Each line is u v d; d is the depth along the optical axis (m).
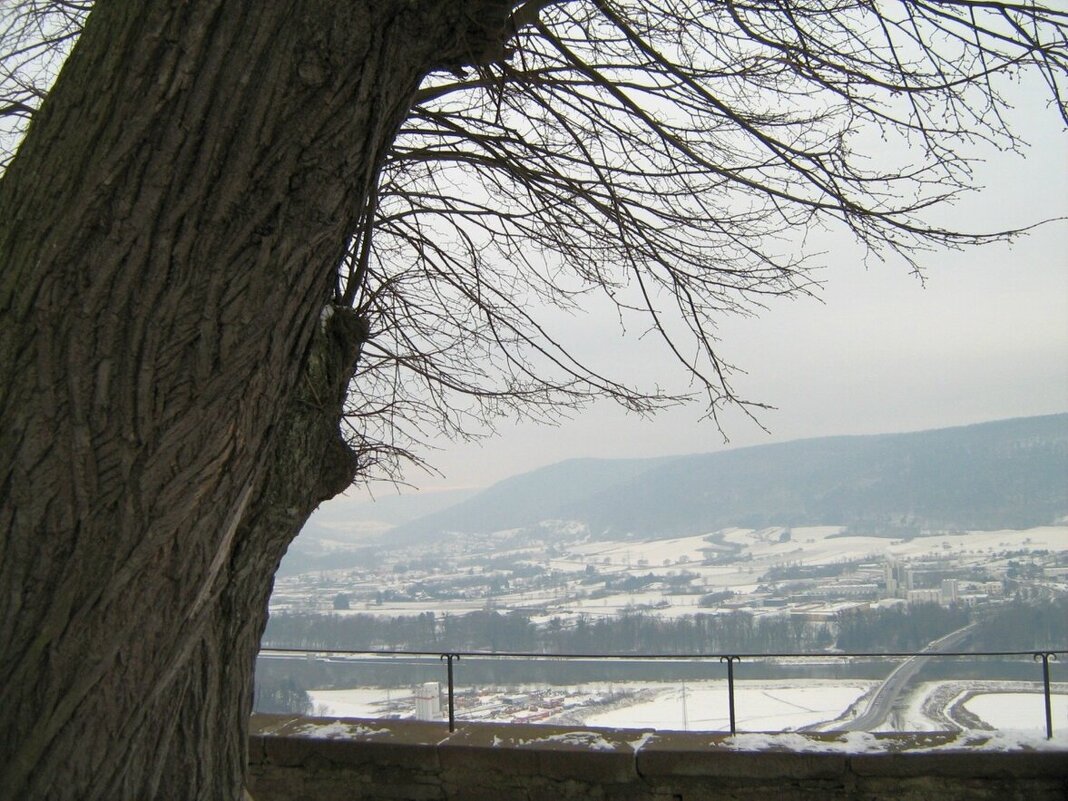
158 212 1.77
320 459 2.72
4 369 1.79
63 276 1.77
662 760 4.90
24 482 1.77
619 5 4.21
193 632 2.04
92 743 1.87
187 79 1.77
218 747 2.35
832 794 4.80
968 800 4.74
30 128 2.02
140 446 1.80
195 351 1.83
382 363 5.38
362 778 5.21
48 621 1.79
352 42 1.89
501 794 5.05
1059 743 4.88
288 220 1.89
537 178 4.61
